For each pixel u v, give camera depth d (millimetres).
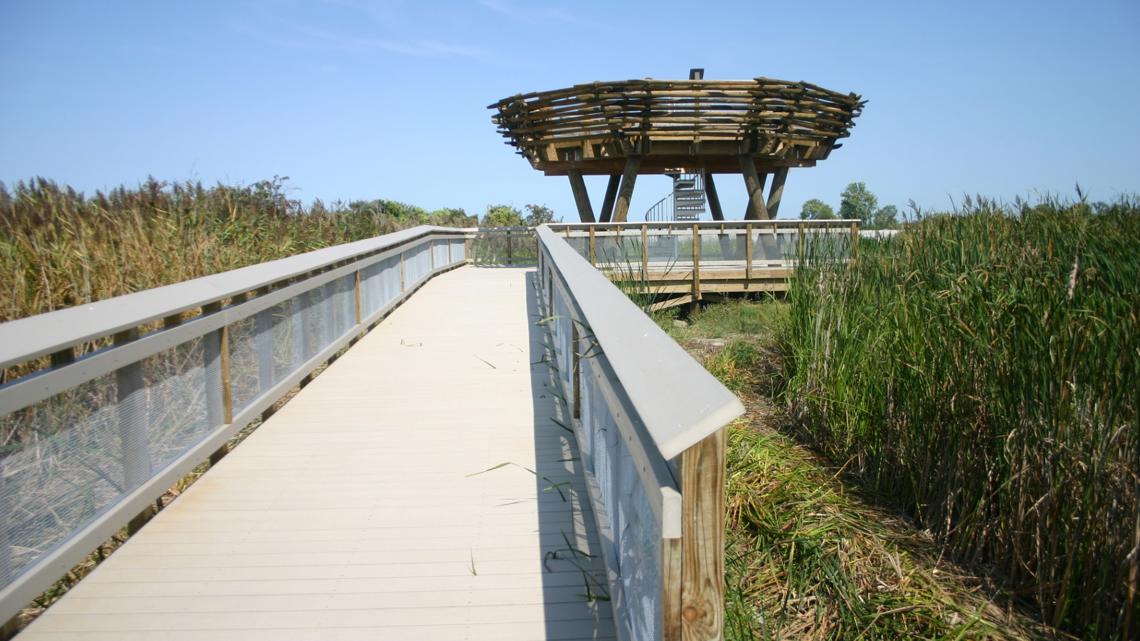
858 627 3000
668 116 12633
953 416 3750
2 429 2545
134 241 6453
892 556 3516
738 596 3057
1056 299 3498
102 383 3162
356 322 7617
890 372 4316
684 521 1549
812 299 5867
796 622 3080
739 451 4410
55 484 2842
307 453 4520
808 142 13898
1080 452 3080
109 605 2871
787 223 11422
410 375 6375
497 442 4676
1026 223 5766
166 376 3740
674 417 1524
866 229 7715
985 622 3070
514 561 3209
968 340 3752
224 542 3391
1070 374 3201
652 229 11492
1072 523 3088
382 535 3451
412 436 4812
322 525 3557
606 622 2766
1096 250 4398
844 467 4504
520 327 8430
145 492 3467
